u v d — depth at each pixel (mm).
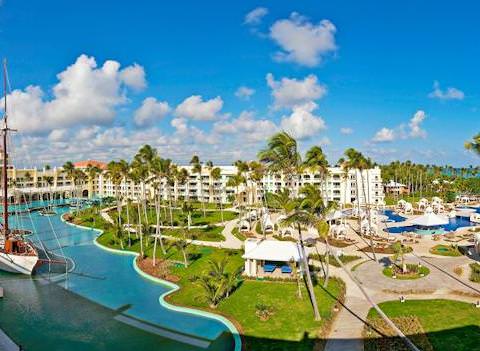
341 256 63094
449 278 49312
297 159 46500
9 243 65562
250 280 52219
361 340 33781
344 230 82375
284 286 49375
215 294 43375
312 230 84750
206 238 84562
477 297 42312
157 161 77750
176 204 150000
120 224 92500
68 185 198125
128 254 75062
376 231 83875
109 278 58594
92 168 168750
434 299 42312
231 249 72188
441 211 122750
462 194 166375
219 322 40344
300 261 52156
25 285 55938
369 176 151125
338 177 153500
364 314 39250
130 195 184250
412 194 177750
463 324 35344
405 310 39312
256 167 109688
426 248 69938
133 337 37562
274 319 39312
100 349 35312
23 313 44500
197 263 63406
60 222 122062
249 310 41938
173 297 47906
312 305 42406
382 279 50094
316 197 45250
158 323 40781
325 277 52281
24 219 128250
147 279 57688
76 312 44500
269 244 55906
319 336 34719
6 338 37219
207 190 174000
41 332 39188
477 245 61469
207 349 34750
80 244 86438
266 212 95625
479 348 30953
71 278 58844
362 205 126250
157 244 79562
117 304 46906
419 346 31594
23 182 173375
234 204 152250
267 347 33656
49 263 68188
